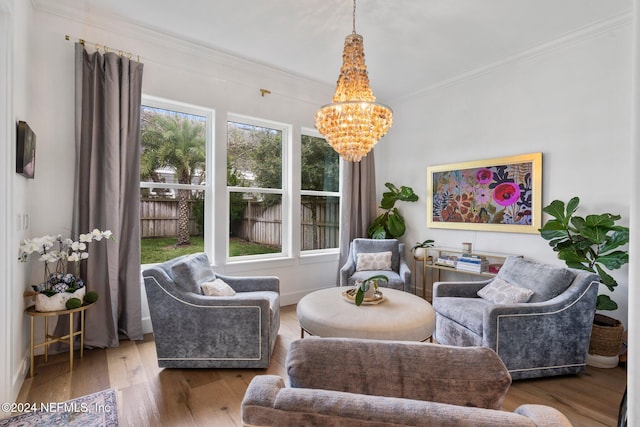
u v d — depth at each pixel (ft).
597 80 9.37
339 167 15.35
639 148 2.08
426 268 14.28
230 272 11.67
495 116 11.76
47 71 8.31
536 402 6.55
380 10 8.53
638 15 2.07
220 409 6.21
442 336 8.68
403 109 15.02
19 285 6.84
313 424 2.26
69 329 8.19
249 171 12.55
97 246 8.76
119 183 8.96
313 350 2.81
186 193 11.02
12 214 6.07
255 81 12.18
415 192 14.58
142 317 9.80
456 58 11.23
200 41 10.24
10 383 6.00
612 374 7.68
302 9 8.53
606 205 9.23
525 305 7.28
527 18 8.85
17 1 6.52
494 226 11.72
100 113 8.87
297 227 13.57
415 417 2.20
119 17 8.97
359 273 12.50
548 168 10.41
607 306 8.13
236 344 7.61
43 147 8.27
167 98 10.21
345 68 7.97
